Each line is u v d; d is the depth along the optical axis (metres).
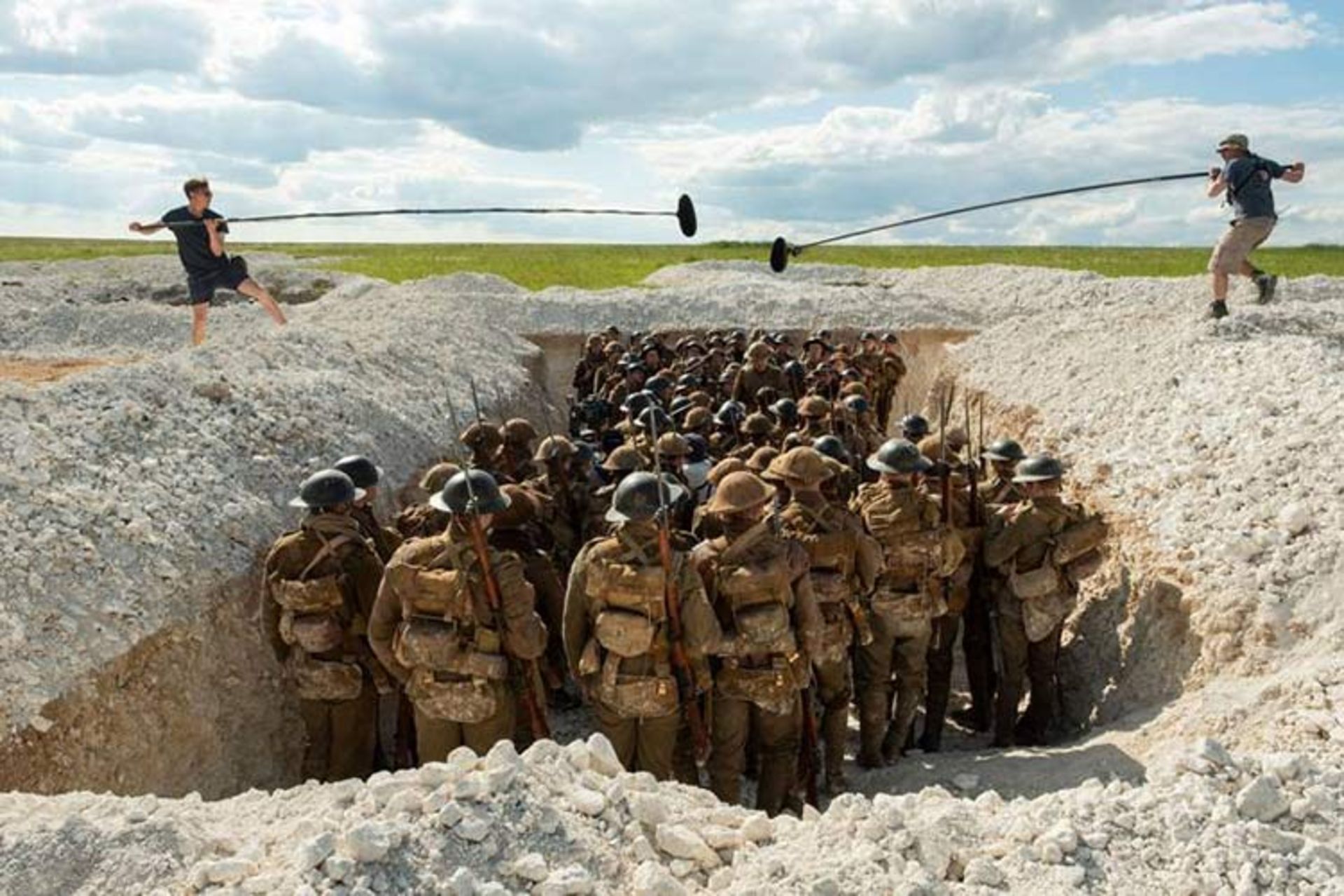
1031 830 4.36
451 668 5.51
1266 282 13.57
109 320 21.59
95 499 7.47
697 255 78.56
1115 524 9.09
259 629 7.58
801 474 6.62
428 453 11.84
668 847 4.24
